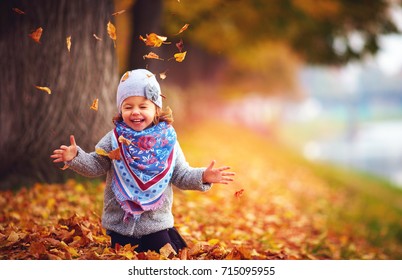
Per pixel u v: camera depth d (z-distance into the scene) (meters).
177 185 5.03
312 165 28.61
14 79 7.94
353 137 126.06
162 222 4.98
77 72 7.98
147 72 4.93
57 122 8.01
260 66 38.75
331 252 8.73
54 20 7.93
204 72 35.66
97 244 5.51
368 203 18.92
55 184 8.08
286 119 122.62
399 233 14.20
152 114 4.90
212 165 4.87
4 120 7.95
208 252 5.61
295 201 14.44
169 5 13.15
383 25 19.27
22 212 7.00
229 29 16.64
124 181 4.87
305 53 21.36
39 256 5.08
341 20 18.78
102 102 8.09
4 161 7.93
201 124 29.91
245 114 53.47
